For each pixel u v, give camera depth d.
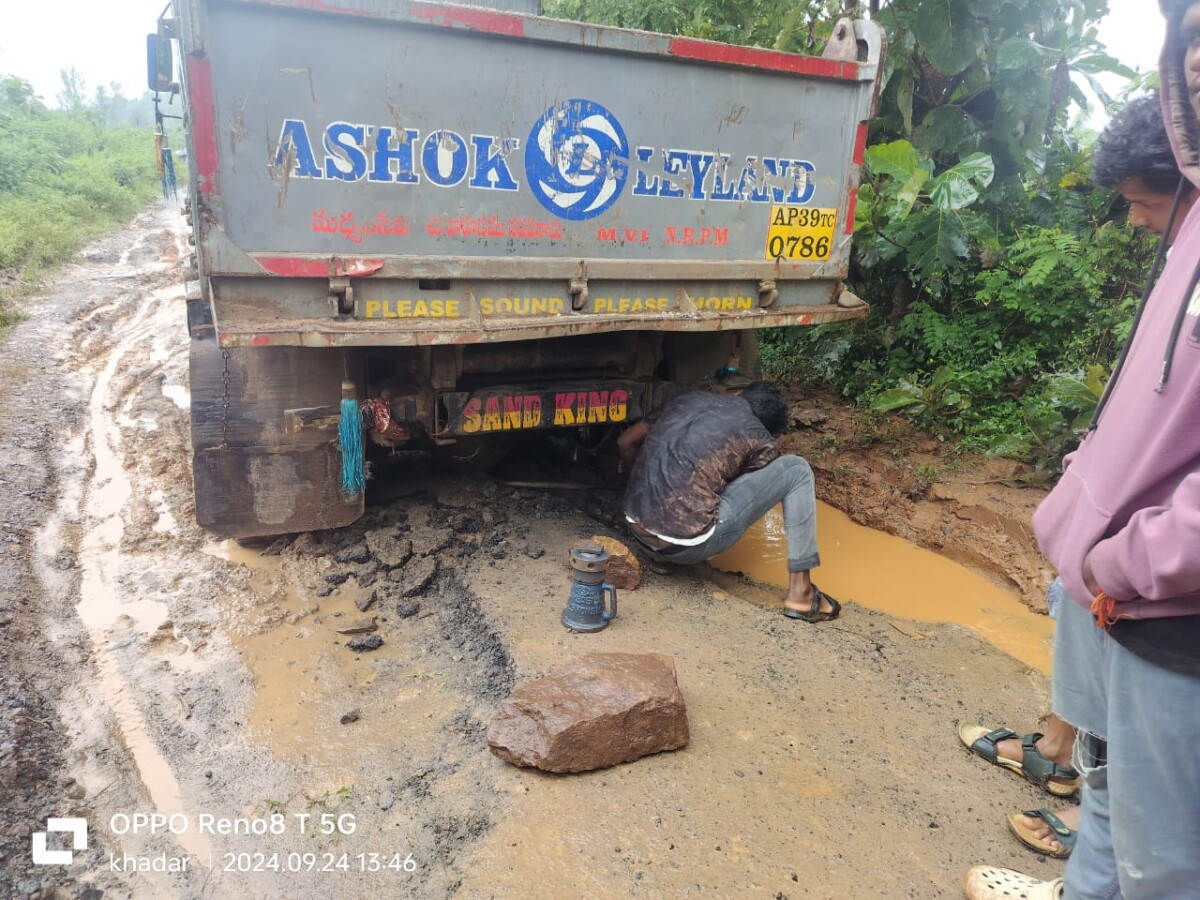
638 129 3.76
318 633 3.58
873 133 6.71
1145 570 1.42
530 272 3.62
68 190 15.70
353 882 2.33
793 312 4.45
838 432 5.97
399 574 4.00
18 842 2.41
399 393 3.95
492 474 5.17
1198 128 1.44
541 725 2.67
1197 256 1.48
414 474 4.95
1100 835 1.80
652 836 2.45
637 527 3.96
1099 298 5.53
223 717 3.03
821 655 3.54
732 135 4.02
